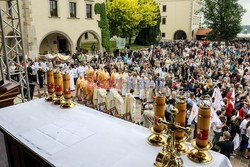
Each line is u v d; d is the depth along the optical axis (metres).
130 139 2.97
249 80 13.30
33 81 16.11
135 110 9.55
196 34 56.59
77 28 23.80
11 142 3.41
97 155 2.62
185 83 12.45
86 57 22.19
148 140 2.88
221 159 2.51
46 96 4.67
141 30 41.75
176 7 51.88
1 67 7.08
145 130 3.25
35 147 2.85
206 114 2.42
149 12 37.50
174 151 2.32
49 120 3.60
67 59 19.02
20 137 3.11
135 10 33.31
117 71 16.61
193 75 15.33
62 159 2.58
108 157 2.58
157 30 42.84
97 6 25.33
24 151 3.20
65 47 27.59
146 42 42.09
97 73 14.84
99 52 25.64
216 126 7.41
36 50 20.39
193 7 51.06
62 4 22.00
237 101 10.02
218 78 13.69
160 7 53.56
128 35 38.09
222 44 39.22
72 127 3.34
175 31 53.19
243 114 8.55
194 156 2.50
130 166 2.40
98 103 10.70
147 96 12.30
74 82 15.96
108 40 26.84
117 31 34.28
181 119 2.61
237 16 43.78
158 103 2.72
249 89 10.72
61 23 22.23
